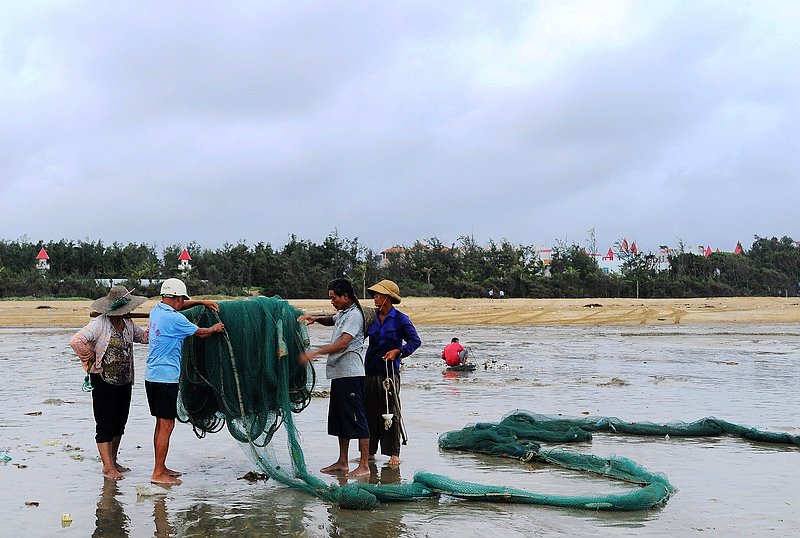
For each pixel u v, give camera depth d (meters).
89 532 5.45
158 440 7.04
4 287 86.06
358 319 7.52
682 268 122.00
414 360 21.59
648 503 6.06
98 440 7.24
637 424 9.73
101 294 88.12
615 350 26.41
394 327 8.05
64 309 60.09
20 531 5.46
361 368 7.56
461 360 18.25
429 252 114.19
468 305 72.44
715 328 45.59
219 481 7.12
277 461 7.18
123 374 7.32
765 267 129.25
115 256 111.25
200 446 8.82
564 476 7.36
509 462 8.02
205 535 5.41
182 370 7.34
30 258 111.00
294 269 99.75
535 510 6.11
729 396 13.45
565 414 11.24
